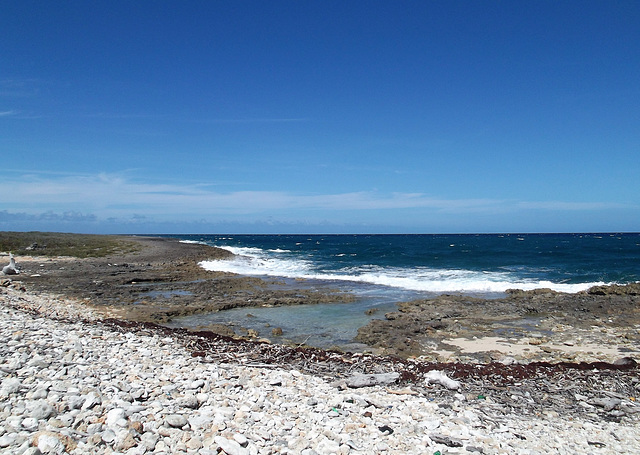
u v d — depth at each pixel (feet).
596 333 48.65
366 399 26.17
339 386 29.30
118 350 32.42
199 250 169.99
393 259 144.77
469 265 122.52
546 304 63.36
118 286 76.23
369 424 22.35
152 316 54.24
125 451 16.52
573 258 142.72
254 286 79.87
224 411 21.68
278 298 67.31
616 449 21.58
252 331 48.42
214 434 19.01
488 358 39.83
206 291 73.67
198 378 27.32
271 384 27.89
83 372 24.80
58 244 159.43
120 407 20.13
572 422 25.18
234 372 30.14
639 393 30.73
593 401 28.63
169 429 18.78
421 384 31.35
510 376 33.99
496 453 20.17
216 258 140.26
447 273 102.73
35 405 18.38
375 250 207.10
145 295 69.10
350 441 19.80
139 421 19.04
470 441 21.21
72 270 96.53
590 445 21.99
